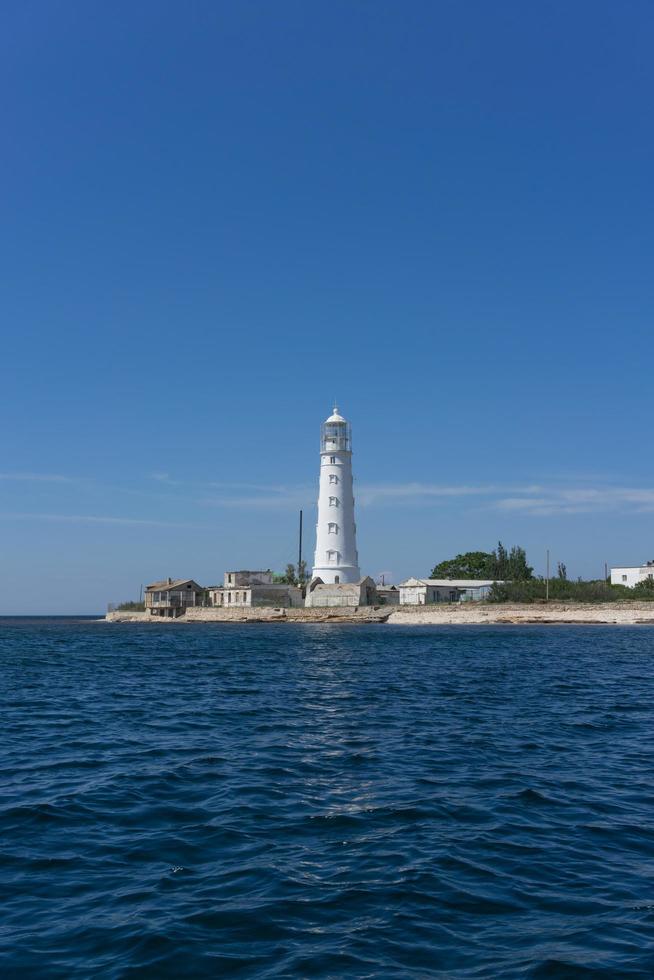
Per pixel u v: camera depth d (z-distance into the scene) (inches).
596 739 960.3
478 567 7027.6
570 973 366.0
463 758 841.5
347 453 5531.5
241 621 5698.8
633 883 482.6
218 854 535.5
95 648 2974.9
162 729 1038.4
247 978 360.2
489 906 446.0
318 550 5521.7
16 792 699.4
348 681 1656.0
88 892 465.7
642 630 4276.6
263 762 821.9
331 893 463.5
